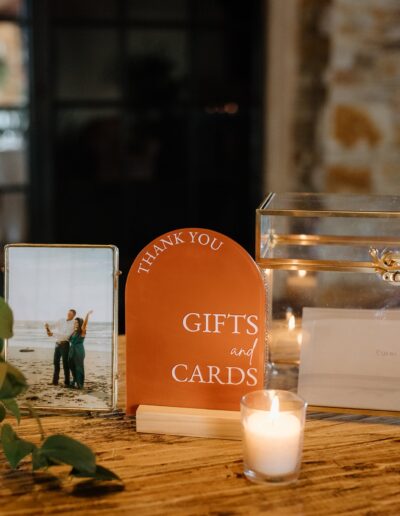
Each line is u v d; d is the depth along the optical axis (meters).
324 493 0.92
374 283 1.16
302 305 1.20
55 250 1.13
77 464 0.89
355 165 2.88
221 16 3.15
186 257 1.08
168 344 1.10
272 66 2.91
